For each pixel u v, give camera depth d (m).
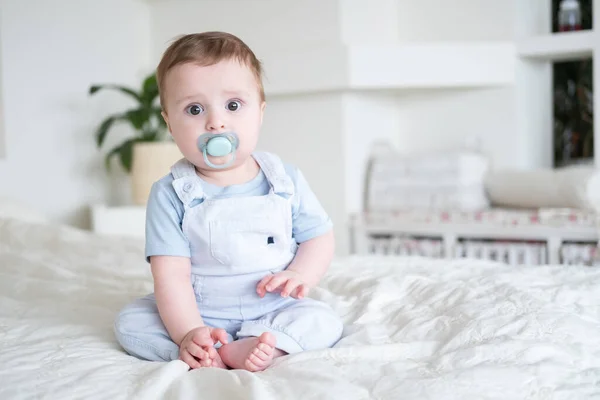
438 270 1.52
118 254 1.95
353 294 1.35
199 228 1.12
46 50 3.16
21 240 2.13
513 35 3.26
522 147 3.32
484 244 2.95
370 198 3.32
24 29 3.06
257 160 1.21
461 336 1.05
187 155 1.13
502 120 3.33
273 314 1.13
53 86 3.19
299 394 0.87
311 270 1.18
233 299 1.14
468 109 3.42
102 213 3.02
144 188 3.11
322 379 0.91
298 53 3.19
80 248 2.02
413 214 3.09
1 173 2.98
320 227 1.22
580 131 3.57
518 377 0.91
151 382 0.92
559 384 0.91
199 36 1.15
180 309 1.09
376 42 3.42
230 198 1.14
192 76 1.10
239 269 1.13
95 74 3.39
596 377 0.94
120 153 3.21
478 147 3.40
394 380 0.91
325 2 3.21
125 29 3.56
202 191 1.14
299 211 1.21
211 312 1.14
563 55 3.28
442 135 3.51
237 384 0.90
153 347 1.08
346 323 1.21
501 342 1.00
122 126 3.54
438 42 3.23
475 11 3.36
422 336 1.11
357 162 3.31
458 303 1.21
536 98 3.42
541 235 2.80
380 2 3.46
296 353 1.04
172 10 3.63
